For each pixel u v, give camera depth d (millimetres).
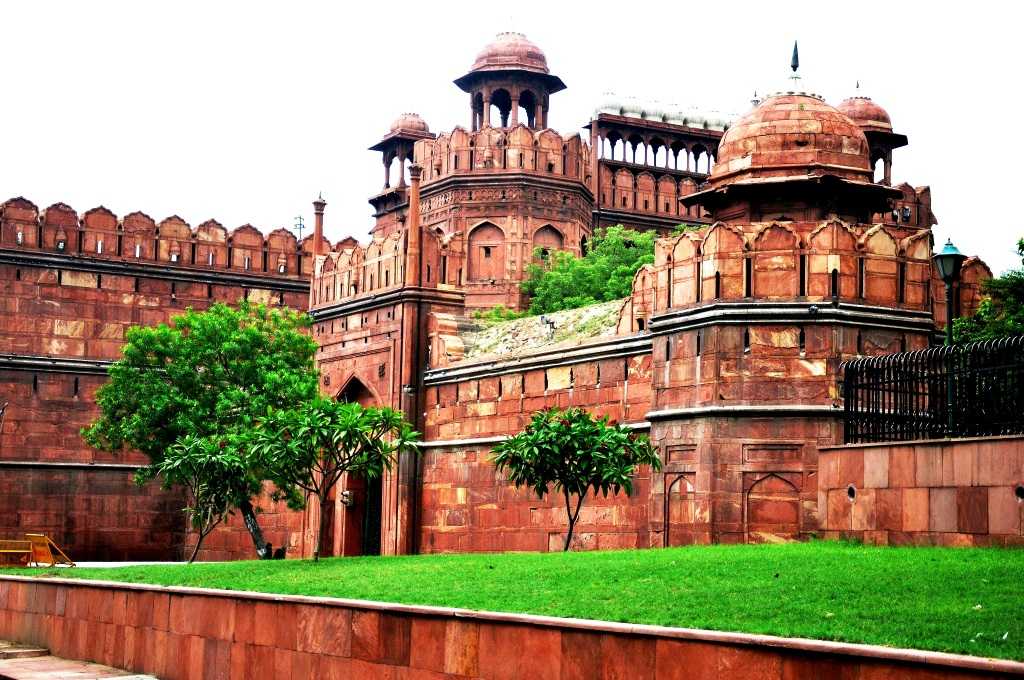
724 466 19000
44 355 34750
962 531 13734
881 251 19219
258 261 37312
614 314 24562
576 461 19609
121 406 29047
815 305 18812
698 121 48156
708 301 19328
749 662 9234
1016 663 7949
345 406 20031
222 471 23797
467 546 25734
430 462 27047
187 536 34719
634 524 21625
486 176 40531
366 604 12578
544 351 24031
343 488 28750
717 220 21078
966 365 14758
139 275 35906
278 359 28812
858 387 16297
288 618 13617
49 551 26500
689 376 19656
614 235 40750
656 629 9867
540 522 23859
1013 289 20703
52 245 35125
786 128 20375
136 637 16188
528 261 40188
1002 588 10469
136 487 34969
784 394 18828
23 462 34125
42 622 18359
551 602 11859
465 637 11438
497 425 25250
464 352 27109
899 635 9266
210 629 14805
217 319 29125
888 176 38594
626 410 22078
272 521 31359
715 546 16172
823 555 13297
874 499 14852
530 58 42219
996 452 13422
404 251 27984
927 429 15328
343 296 30203
